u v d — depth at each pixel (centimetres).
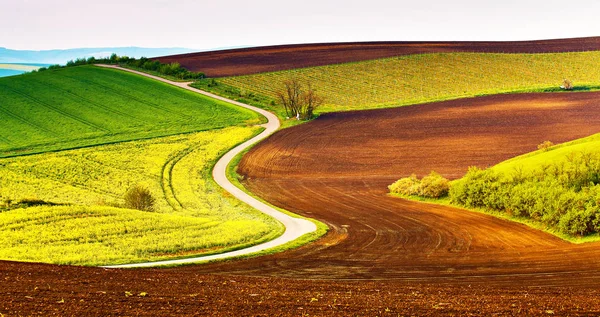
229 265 3688
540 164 5938
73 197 7806
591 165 5222
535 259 3672
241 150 11119
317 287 2619
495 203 5719
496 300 2319
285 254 4150
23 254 3869
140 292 2308
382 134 11831
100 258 3875
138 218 5325
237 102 15150
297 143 11462
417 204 6775
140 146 11194
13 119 12912
